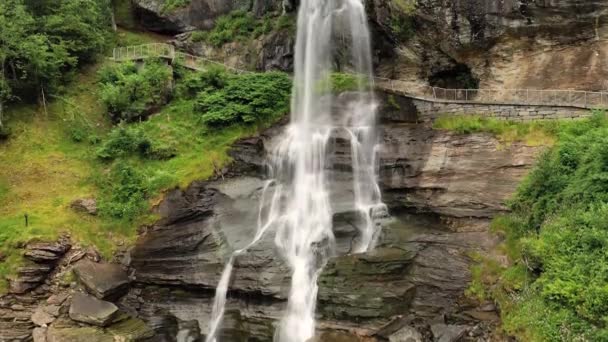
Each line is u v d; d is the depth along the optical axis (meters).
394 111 24.83
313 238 21.88
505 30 23.19
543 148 20.25
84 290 19.56
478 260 18.81
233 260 20.45
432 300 18.28
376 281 18.88
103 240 21.50
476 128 22.38
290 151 24.92
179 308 20.33
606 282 13.77
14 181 23.28
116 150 24.66
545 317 14.94
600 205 15.60
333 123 25.50
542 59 23.08
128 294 20.55
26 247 19.89
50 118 26.50
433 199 21.69
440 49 25.34
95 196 22.88
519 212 18.94
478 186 20.89
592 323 13.63
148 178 23.25
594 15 21.30
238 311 19.81
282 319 19.30
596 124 19.86
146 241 21.58
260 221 22.36
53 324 18.39
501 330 16.27
